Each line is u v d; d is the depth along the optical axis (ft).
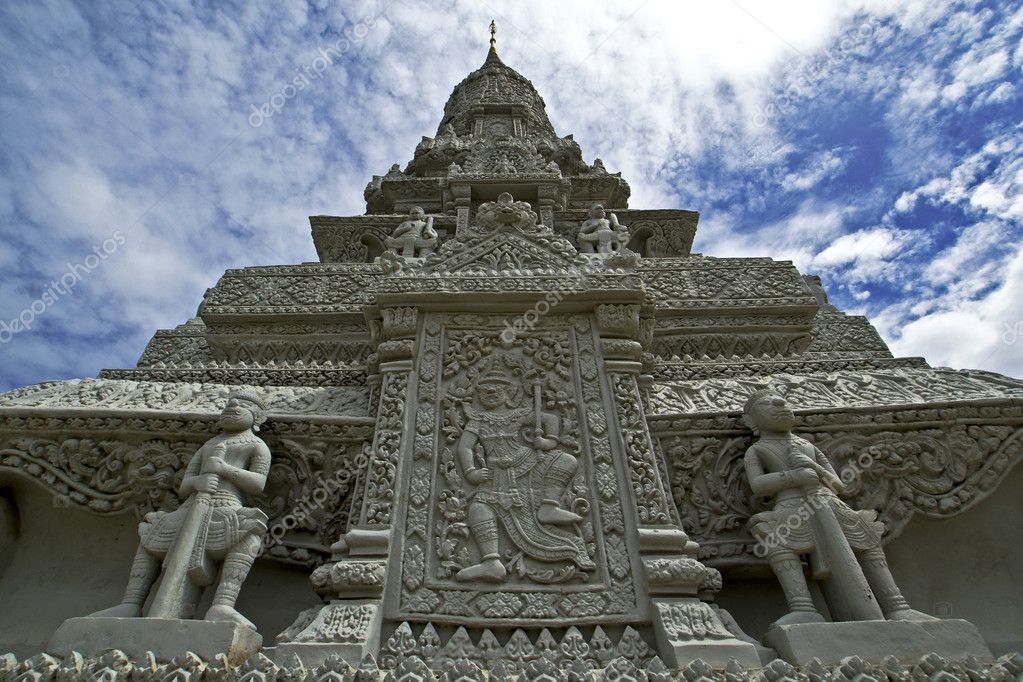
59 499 13.60
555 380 14.49
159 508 13.50
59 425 14.01
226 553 11.46
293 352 24.59
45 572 13.69
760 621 12.89
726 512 13.64
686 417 14.58
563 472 12.80
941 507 13.37
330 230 31.27
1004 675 9.18
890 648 9.89
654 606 10.82
